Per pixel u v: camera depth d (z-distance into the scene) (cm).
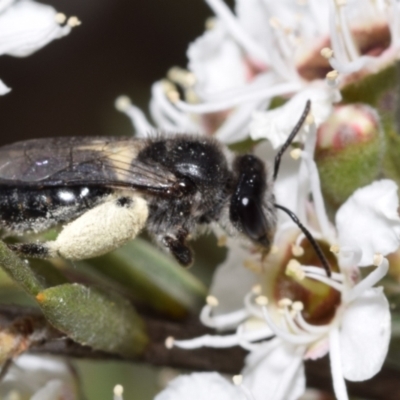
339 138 10
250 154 10
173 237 10
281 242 10
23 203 10
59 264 10
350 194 10
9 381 10
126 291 10
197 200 10
